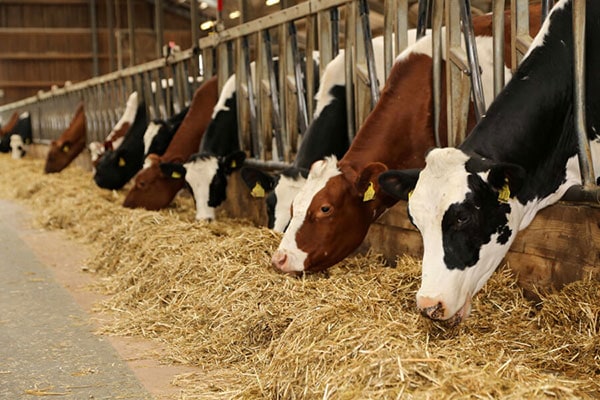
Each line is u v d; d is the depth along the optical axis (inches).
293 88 246.7
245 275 164.7
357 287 152.0
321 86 209.6
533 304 152.2
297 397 110.7
